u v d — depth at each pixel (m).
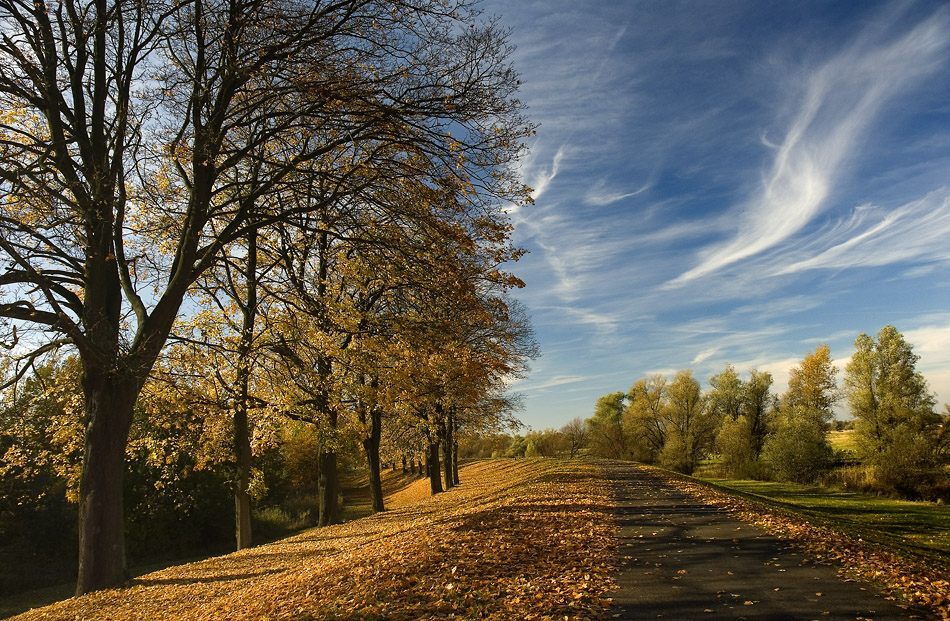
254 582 11.36
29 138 12.52
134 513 27.05
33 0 11.20
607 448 73.69
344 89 11.77
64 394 14.91
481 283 16.70
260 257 18.59
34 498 23.42
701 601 6.78
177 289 12.19
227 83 11.98
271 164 13.41
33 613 10.66
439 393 18.48
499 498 21.23
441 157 12.70
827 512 28.19
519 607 6.75
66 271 12.26
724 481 49.88
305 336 15.27
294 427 16.95
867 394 40.91
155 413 15.51
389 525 19.33
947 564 10.05
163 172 14.40
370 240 13.01
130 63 12.61
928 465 36.91
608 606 6.73
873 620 6.01
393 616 6.70
